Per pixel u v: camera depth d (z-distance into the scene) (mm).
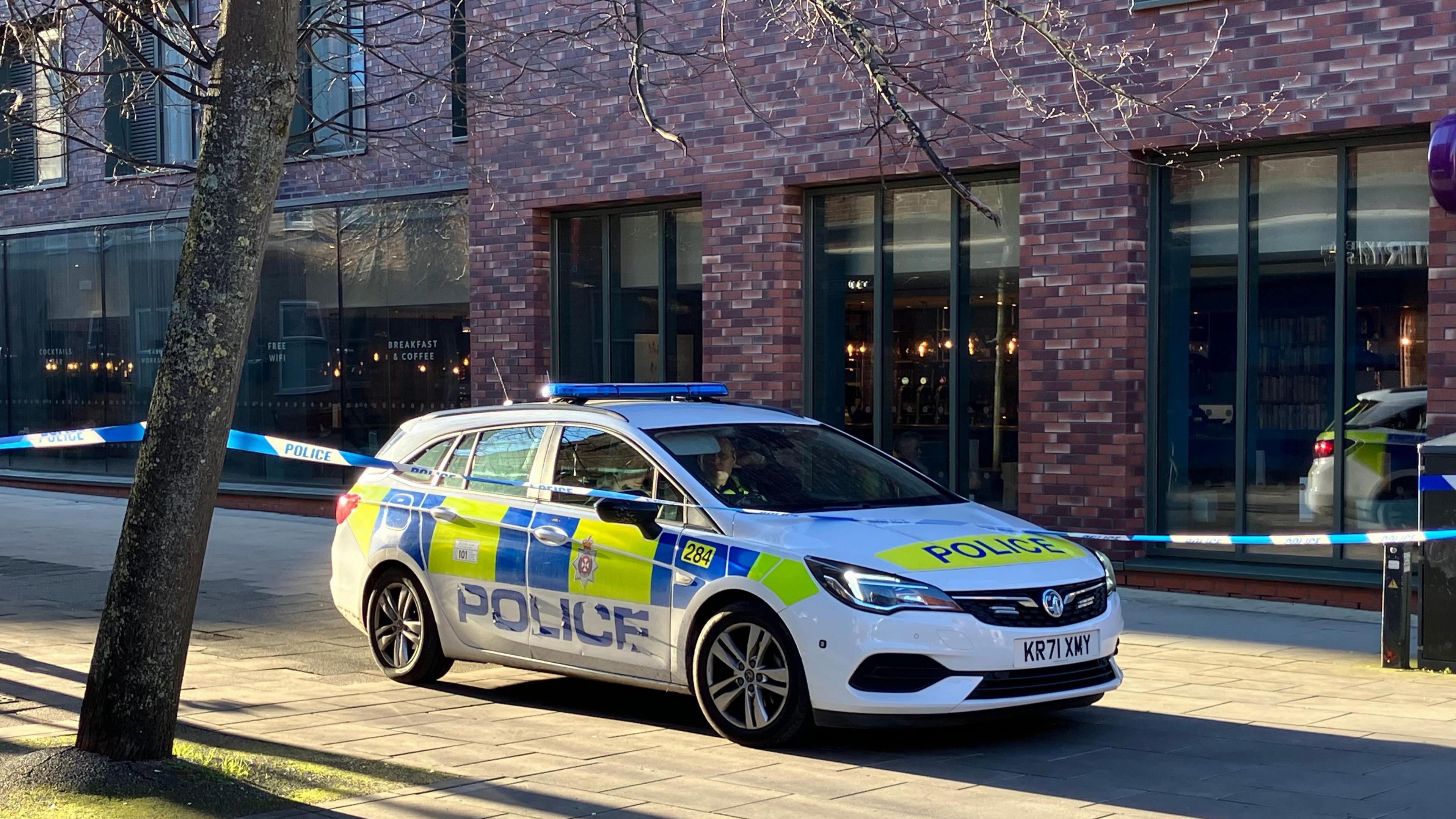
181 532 5961
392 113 17703
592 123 15328
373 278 18234
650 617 7250
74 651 9562
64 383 22422
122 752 5898
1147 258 12047
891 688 6488
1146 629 10242
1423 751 6605
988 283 12953
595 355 15922
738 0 14039
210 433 5984
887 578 6543
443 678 8914
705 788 6047
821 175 13555
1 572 13859
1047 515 12312
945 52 12719
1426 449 8570
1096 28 11906
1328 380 11281
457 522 8297
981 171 12883
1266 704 7773
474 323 16688
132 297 21344
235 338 6008
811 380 14102
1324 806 5691
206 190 5957
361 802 5707
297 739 6988
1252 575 11336
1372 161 11055
